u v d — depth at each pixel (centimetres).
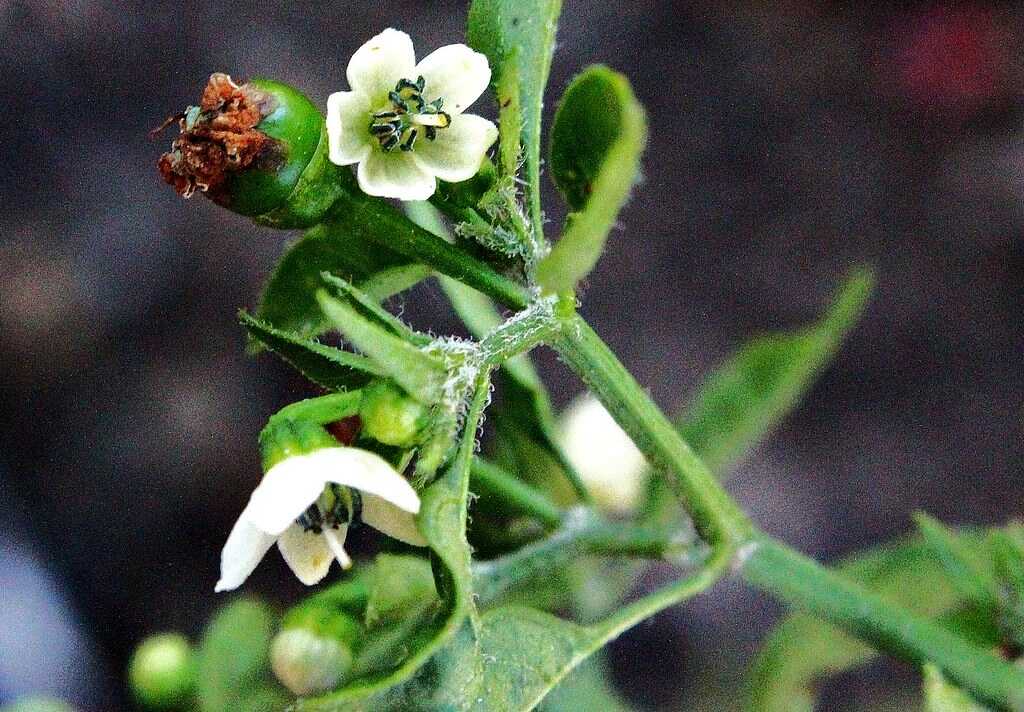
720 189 54
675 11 57
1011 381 51
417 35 53
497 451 32
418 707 24
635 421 27
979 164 54
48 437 47
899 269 53
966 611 31
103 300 48
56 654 45
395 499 24
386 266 27
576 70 56
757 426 33
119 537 47
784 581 28
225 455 47
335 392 26
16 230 48
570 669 25
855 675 48
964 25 56
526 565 29
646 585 49
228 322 48
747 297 53
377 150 26
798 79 56
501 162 26
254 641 34
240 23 52
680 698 48
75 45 50
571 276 24
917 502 50
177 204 49
